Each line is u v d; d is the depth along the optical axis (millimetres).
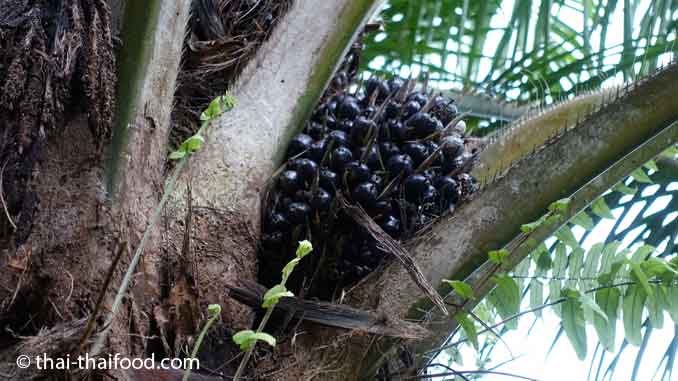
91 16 1647
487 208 1802
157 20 1687
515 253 1839
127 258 1609
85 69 1635
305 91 1860
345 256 1800
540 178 1809
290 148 1847
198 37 1916
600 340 1866
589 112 1833
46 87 1631
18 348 1526
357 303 1757
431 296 1677
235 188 1760
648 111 1825
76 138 1637
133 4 1683
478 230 1794
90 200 1614
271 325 1723
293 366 1697
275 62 1864
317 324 1713
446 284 1772
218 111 1561
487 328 1771
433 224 1809
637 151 1883
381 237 1716
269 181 1809
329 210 1777
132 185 1638
